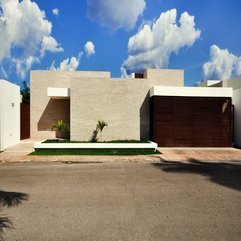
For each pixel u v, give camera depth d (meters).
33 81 21.27
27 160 11.53
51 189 7.08
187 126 16.02
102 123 15.63
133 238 4.17
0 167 10.26
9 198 6.30
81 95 16.31
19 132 18.11
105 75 21.92
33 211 5.41
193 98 16.09
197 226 4.65
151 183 7.75
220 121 16.23
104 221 4.88
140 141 15.21
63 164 10.93
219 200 6.16
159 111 15.82
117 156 12.67
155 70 21.62
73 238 4.18
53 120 21.22
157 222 4.83
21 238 4.19
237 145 16.77
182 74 21.80
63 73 21.52
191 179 8.29
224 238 4.19
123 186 7.40
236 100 17.00
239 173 9.24
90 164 10.95
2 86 14.76
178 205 5.79
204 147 16.05
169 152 14.11
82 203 5.92
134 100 16.77
